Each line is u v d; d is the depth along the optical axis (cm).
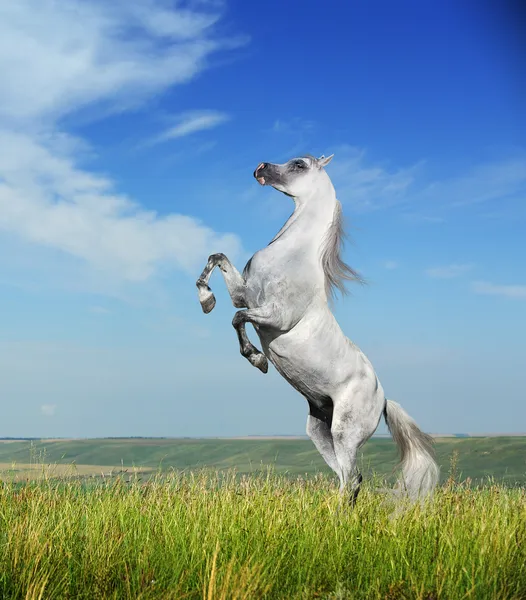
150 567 408
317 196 660
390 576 420
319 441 687
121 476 620
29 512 491
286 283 627
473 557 432
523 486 648
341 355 639
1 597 356
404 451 664
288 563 439
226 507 531
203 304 634
